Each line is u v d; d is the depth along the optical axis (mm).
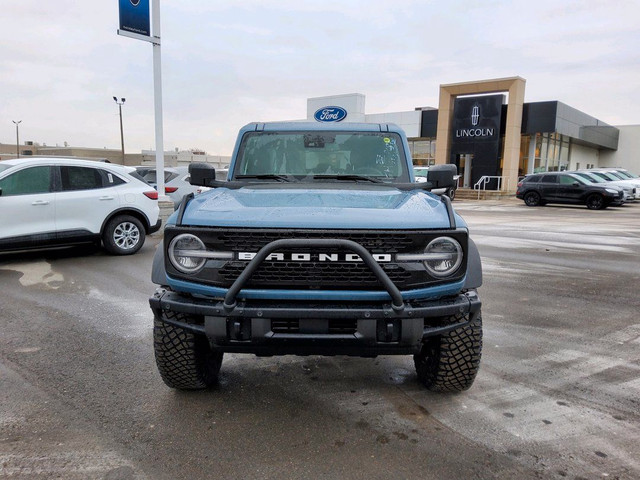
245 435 3023
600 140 39281
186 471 2654
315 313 2756
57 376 3838
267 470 2672
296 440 2973
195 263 2889
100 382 3740
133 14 11055
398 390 3674
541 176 23266
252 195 3441
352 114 33156
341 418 3246
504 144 30016
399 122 34531
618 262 8789
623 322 5355
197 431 3061
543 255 9484
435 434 3055
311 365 4160
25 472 2621
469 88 30156
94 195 8453
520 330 5066
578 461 2777
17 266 7961
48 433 3010
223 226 2867
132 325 5082
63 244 8195
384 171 4262
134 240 9062
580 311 5754
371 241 2818
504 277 7527
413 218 2924
